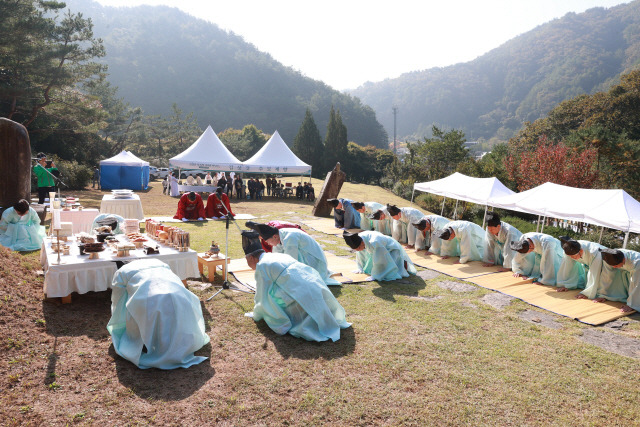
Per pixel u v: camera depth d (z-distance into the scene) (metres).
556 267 8.35
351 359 5.02
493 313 6.80
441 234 9.98
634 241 16.16
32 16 22.70
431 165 40.28
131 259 6.52
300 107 147.75
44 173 13.62
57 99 26.50
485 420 3.93
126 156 29.53
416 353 5.25
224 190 25.34
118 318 5.05
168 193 26.22
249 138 74.12
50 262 6.14
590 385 4.62
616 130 40.22
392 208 11.61
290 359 4.95
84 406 3.86
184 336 4.77
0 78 23.86
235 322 5.98
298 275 5.71
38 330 5.23
